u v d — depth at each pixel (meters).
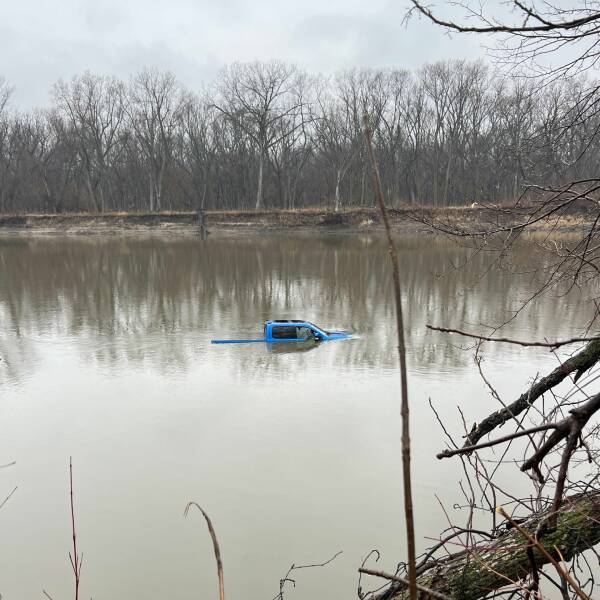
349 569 7.06
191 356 16.36
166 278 30.69
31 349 17.38
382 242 43.19
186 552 7.45
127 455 10.07
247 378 14.15
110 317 21.86
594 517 2.59
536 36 2.81
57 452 10.23
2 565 7.29
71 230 57.97
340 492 8.70
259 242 48.00
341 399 12.48
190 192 66.94
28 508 8.48
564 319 18.81
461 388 12.89
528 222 3.60
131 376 14.49
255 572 7.05
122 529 7.96
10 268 34.81
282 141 62.44
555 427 2.04
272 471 9.35
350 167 58.56
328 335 18.34
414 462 9.45
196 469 9.49
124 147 66.12
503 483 8.50
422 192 56.91
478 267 29.64
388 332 18.67
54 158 68.12
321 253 39.28
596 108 3.37
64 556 7.45
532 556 2.23
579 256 3.61
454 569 2.82
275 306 23.50
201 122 62.59
